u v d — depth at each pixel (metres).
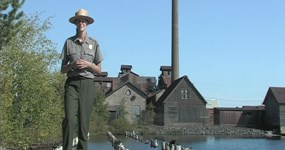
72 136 6.36
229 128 89.19
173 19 101.31
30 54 28.98
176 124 92.62
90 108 6.53
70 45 6.66
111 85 103.62
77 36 6.73
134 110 94.94
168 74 112.19
